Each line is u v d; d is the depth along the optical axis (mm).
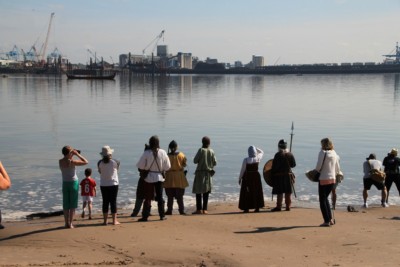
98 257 8148
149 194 11273
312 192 16750
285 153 12836
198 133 35125
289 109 59125
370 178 14125
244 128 38469
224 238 9547
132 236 9664
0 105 63719
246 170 12781
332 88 125000
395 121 44312
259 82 182875
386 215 12617
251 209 13164
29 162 22516
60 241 9312
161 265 7762
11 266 7395
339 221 11414
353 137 33062
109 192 10789
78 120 44844
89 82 174500
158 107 62094
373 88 123438
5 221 12406
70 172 10508
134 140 31281
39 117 47531
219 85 148750
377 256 8094
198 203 12781
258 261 7871
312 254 8297
